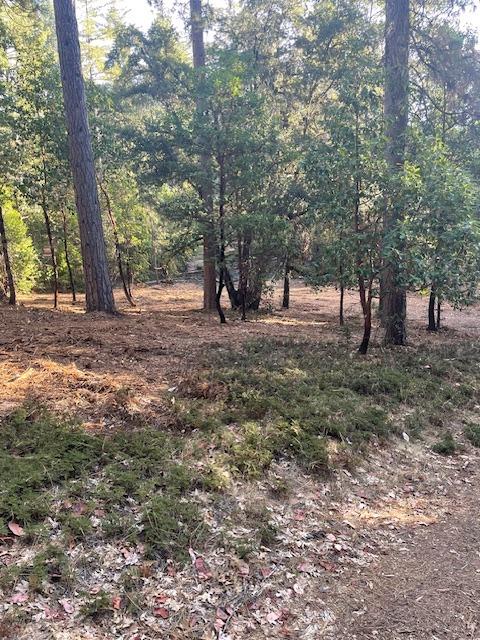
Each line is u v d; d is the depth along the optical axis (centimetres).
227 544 315
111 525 306
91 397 489
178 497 346
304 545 331
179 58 1600
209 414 471
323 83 1402
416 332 1108
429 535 358
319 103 1406
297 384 575
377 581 304
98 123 1323
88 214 1128
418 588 299
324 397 540
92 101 1343
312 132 1400
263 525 339
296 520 356
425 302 1914
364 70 929
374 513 381
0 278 1628
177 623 256
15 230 1695
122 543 298
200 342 799
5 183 1245
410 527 367
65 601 258
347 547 336
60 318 1020
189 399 506
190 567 293
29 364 597
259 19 1470
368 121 694
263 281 1209
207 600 274
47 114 1187
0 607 246
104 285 1156
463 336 1076
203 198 1170
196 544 310
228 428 453
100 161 1395
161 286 2531
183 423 447
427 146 735
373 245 687
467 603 288
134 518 318
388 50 938
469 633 264
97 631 245
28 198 1273
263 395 524
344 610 278
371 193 675
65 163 1225
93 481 346
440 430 528
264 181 1109
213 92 1048
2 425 409
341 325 1155
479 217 744
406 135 762
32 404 457
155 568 288
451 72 1004
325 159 682
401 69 882
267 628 261
